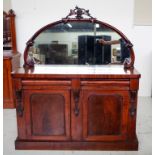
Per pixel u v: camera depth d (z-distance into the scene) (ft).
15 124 10.25
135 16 12.92
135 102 7.68
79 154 7.90
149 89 13.93
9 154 7.91
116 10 12.86
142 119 10.68
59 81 7.57
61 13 12.94
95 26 9.11
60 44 9.41
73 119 7.87
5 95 11.90
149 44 13.28
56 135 8.04
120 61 8.97
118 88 7.58
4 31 12.72
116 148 8.04
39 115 7.90
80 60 9.41
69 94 7.68
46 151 8.09
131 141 7.99
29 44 8.36
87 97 7.67
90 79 7.51
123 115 7.79
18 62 12.75
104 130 7.95
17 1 12.81
